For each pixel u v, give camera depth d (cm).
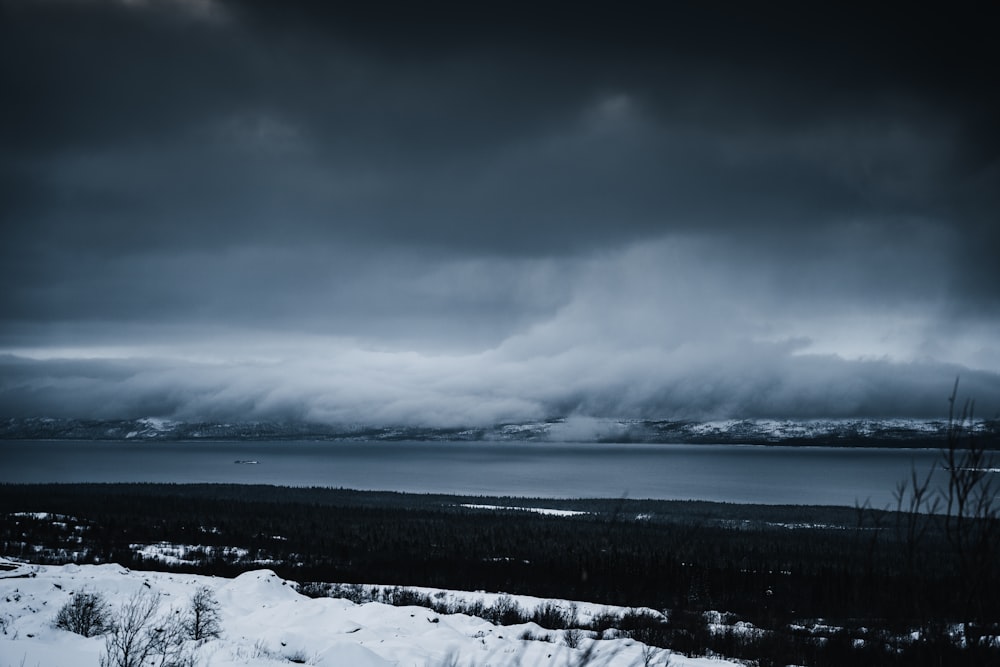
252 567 6812
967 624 481
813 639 2667
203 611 2120
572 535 11900
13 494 17888
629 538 11050
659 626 3022
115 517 13050
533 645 1944
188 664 1530
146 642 1697
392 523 14250
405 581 6297
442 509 18762
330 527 13238
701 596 5272
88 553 7369
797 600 5266
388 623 2475
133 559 6781
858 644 1841
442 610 3762
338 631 2259
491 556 9375
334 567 7381
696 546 9500
